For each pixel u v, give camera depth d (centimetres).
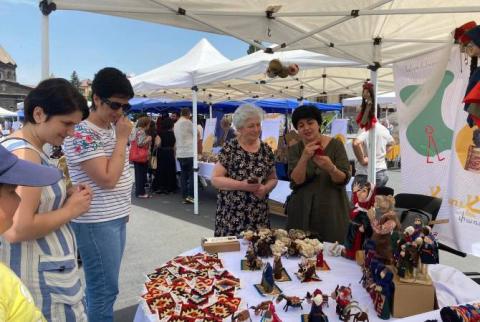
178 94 961
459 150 268
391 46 306
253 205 238
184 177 688
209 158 678
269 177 249
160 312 131
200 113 1385
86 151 164
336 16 238
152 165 808
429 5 238
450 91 278
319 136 238
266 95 959
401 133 319
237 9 227
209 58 643
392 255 143
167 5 204
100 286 185
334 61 430
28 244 124
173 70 639
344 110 1226
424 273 131
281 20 243
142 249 440
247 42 268
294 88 816
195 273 165
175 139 751
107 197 180
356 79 656
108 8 194
